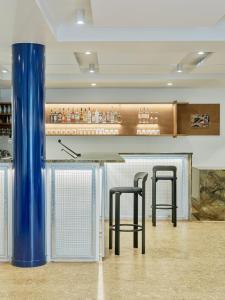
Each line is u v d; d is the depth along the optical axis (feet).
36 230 15.71
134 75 25.81
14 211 15.76
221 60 21.33
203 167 27.58
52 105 29.32
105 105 29.50
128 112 29.55
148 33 16.16
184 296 12.48
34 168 15.64
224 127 29.91
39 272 14.87
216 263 15.83
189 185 24.31
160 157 24.43
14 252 15.76
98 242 16.24
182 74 25.48
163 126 29.63
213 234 20.65
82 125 29.40
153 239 19.60
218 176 26.03
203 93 29.76
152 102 29.30
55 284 13.55
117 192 16.92
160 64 22.77
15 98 15.74
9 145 29.45
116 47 17.21
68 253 16.20
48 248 16.24
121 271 14.90
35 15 12.54
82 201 16.16
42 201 15.88
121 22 14.84
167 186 24.49
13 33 14.51
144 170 24.41
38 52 15.96
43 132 15.97
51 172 16.15
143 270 14.99
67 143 29.76
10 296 12.51
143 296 12.48
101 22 14.82
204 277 14.23
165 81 26.17
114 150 29.94
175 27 16.10
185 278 14.12
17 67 15.75
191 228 22.06
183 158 24.40
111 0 12.28
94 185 16.15
